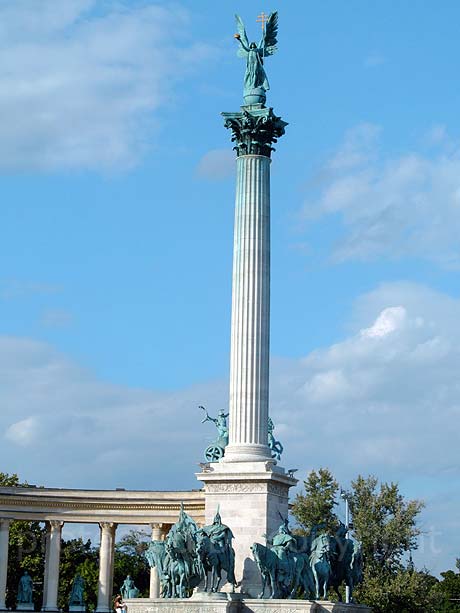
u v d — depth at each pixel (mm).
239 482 81375
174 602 76375
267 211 87250
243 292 85438
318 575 79750
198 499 117500
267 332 85188
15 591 148750
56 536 119312
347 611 79938
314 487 134875
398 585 124188
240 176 87812
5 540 117625
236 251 86562
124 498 119250
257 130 87688
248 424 83312
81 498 119500
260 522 80438
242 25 92375
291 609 75125
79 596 120062
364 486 132500
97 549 176625
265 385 84250
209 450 88938
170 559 78812
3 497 117500
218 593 76000
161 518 119000
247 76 90500
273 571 77000
